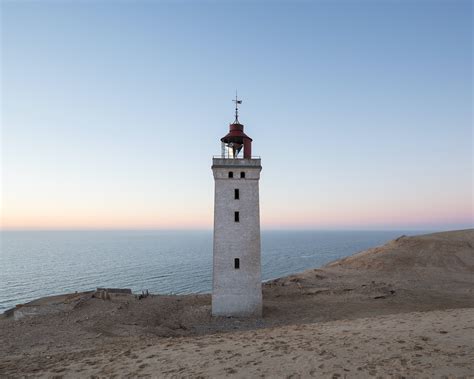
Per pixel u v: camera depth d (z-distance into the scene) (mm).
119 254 196625
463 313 24719
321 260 162250
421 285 49312
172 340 22891
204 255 189250
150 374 16047
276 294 44188
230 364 16609
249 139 35375
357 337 19734
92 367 17578
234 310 32750
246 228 33219
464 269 60156
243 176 33531
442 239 74125
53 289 91375
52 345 24062
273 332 23547
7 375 17094
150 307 36312
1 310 69188
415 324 22109
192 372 15938
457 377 13156
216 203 33312
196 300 40219
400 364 14891
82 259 168125
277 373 15109
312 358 16469
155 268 133000
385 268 62094
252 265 33031
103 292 42219
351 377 14070
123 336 26109
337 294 43250
